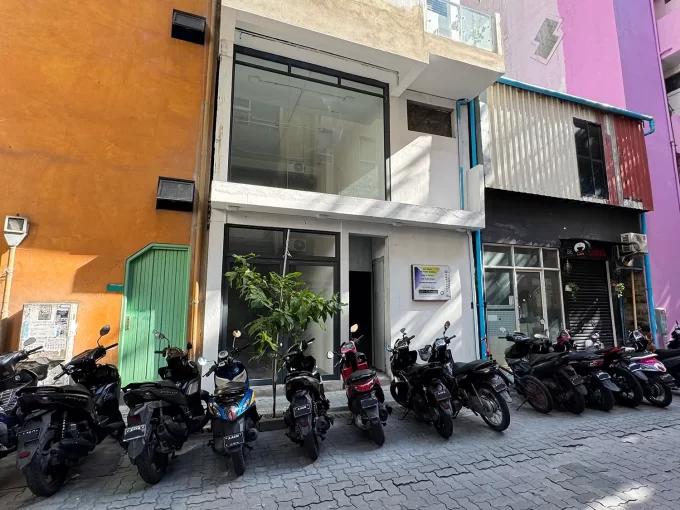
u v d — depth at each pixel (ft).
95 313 19.44
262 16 20.36
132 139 21.07
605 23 39.22
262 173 23.25
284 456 13.47
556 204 31.76
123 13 21.74
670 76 42.45
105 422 13.78
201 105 22.84
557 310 31.35
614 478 11.53
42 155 19.26
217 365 14.10
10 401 12.01
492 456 13.26
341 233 24.32
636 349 22.95
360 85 26.04
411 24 24.25
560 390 18.52
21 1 19.77
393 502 10.27
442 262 27.07
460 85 27.40
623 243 33.73
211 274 20.79
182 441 12.42
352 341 16.93
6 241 18.17
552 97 32.50
